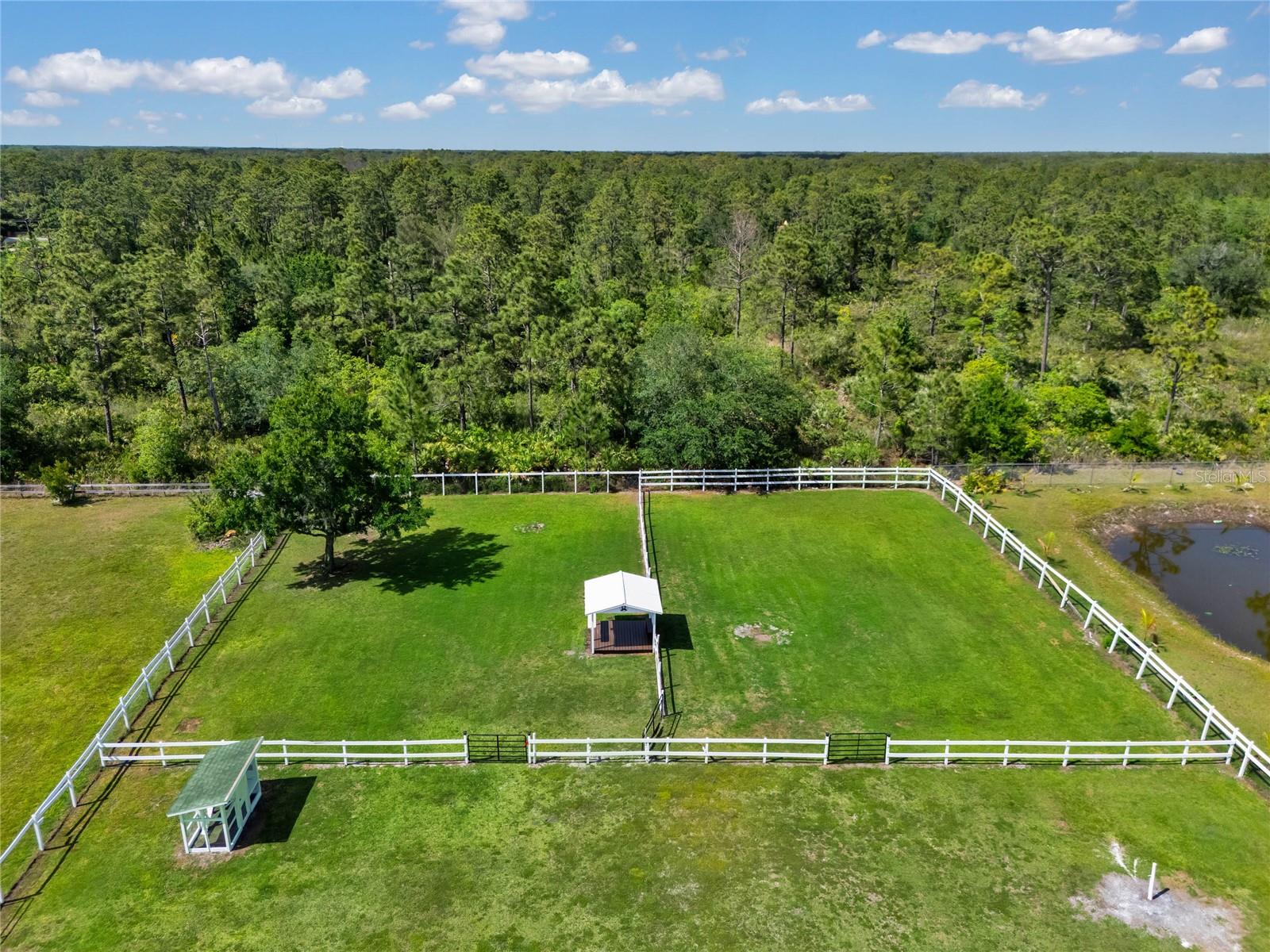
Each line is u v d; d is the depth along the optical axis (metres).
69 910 17.47
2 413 45.94
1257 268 82.12
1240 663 27.42
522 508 39.56
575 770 21.62
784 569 33.06
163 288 52.25
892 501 40.53
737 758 22.16
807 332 68.88
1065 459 47.25
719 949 16.38
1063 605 30.27
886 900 17.48
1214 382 59.22
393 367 48.75
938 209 122.38
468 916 17.19
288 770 21.77
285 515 30.84
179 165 155.12
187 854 18.94
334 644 27.56
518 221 96.25
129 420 53.00
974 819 19.91
